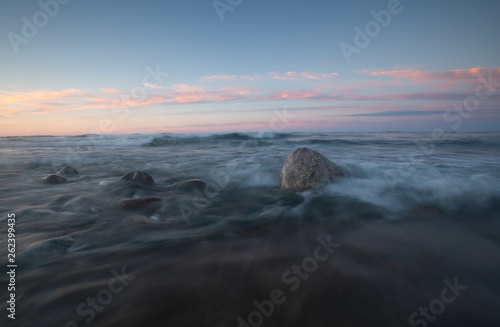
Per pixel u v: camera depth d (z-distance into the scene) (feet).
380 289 6.48
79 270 7.51
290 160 17.87
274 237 9.84
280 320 5.49
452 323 5.39
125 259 8.14
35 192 17.53
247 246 9.05
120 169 27.50
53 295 6.37
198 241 9.50
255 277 7.06
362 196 14.83
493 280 6.92
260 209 13.56
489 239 9.46
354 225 10.93
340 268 7.45
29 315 5.70
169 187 19.01
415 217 11.74
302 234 10.07
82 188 18.54
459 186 16.26
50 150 47.44
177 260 8.07
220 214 12.90
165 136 71.31
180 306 5.95
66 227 11.02
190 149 48.32
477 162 26.50
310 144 53.98
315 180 16.17
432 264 7.71
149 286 6.71
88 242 9.37
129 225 10.64
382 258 8.06
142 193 16.89
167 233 10.28
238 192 17.58
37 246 8.69
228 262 7.89
